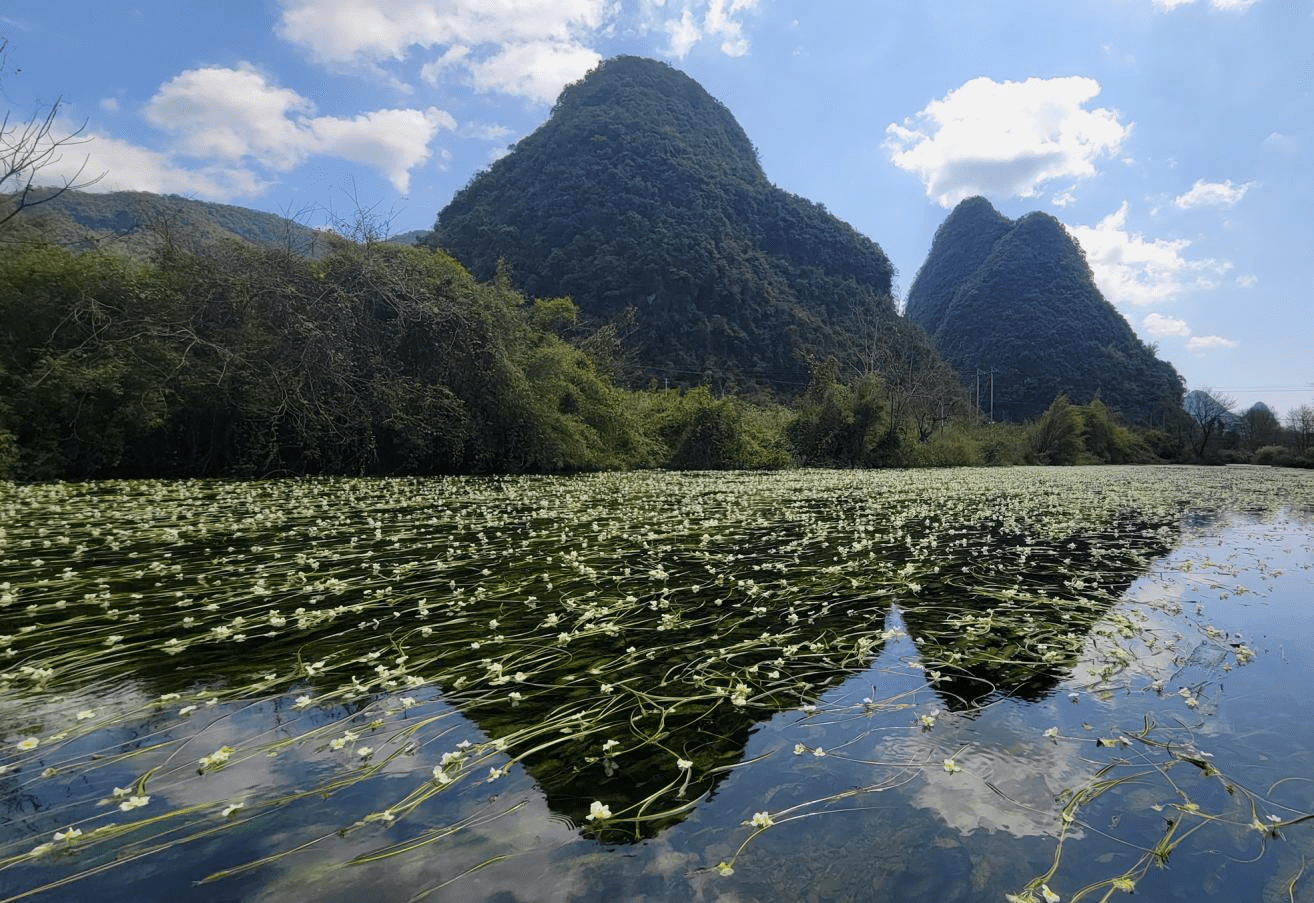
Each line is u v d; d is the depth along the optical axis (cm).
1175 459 5344
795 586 527
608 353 2702
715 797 223
